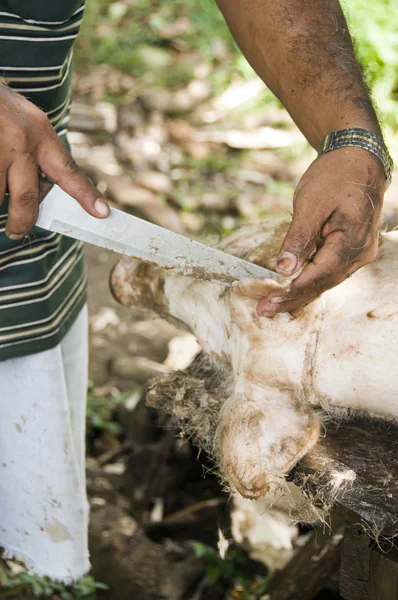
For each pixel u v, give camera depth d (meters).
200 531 2.93
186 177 4.86
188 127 5.32
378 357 1.65
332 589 2.51
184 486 3.08
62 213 1.51
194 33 6.38
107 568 2.69
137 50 6.10
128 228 1.53
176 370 1.96
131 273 2.04
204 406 1.83
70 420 1.94
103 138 5.13
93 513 2.84
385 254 1.75
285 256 1.47
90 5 6.71
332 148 1.57
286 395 1.75
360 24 5.61
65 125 1.87
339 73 1.69
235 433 1.68
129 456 3.13
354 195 1.51
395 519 1.47
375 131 1.59
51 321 1.83
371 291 1.69
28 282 1.76
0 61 1.63
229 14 1.85
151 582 2.68
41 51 1.65
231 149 5.17
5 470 1.97
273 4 1.75
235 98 5.62
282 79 1.77
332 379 1.70
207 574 2.73
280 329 1.71
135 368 3.52
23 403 1.88
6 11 1.58
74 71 5.87
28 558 2.06
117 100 5.51
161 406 1.89
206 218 4.57
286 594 2.35
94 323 3.80
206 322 1.88
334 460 1.62
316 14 1.75
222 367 1.92
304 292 1.51
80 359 2.03
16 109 1.44
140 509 2.96
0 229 1.69
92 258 4.28
